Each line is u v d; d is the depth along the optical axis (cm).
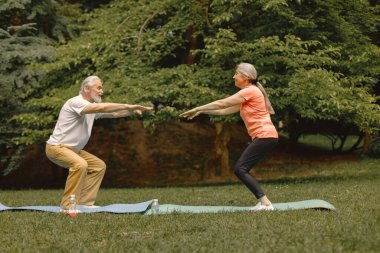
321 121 1962
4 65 1401
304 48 1388
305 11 1417
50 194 1141
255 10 1364
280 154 2134
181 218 593
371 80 1434
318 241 425
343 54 1427
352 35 1472
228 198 910
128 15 1516
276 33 1369
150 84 1326
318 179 1388
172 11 1527
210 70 1348
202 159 2008
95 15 1638
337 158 1970
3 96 1386
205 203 830
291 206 680
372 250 402
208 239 457
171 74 1334
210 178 1599
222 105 656
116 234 502
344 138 2059
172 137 2194
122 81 1355
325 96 1242
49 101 1361
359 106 1273
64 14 1652
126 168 1938
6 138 1466
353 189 992
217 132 1595
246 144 2255
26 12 1491
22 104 1457
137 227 546
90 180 733
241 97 657
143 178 1825
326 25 1429
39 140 1448
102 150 2077
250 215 599
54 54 1440
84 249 428
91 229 534
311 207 640
